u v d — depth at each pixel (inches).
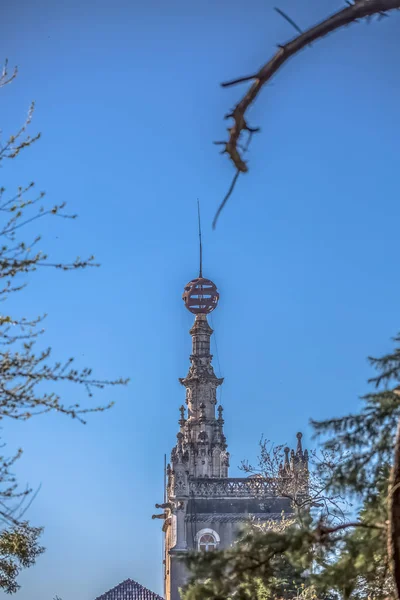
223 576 812.6
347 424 802.2
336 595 1215.6
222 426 3262.8
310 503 2032.5
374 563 863.7
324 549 856.3
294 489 2343.8
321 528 808.3
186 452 3031.5
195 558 815.7
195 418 3265.3
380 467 809.5
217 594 813.9
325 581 838.5
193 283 3454.7
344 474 804.0
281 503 2903.5
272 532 819.4
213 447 3198.8
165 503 3036.4
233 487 2945.4
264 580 840.3
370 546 819.4
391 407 791.7
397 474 752.3
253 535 834.2
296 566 852.0
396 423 795.4
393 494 751.7
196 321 3408.0
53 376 852.0
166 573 3203.7
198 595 811.4
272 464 2696.9
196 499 2935.5
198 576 820.6
